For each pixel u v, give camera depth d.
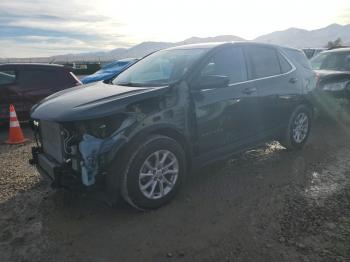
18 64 8.39
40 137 4.07
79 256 2.89
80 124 3.31
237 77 4.51
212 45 4.47
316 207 3.63
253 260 2.77
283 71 5.32
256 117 4.74
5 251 2.98
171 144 3.66
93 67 30.69
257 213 3.54
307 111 5.75
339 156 5.38
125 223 3.41
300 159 5.26
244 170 4.82
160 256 2.87
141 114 3.48
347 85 7.57
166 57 4.60
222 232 3.20
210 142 4.16
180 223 3.38
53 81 8.72
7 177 4.77
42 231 3.29
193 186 4.28
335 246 2.92
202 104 3.96
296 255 2.81
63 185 3.46
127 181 3.38
